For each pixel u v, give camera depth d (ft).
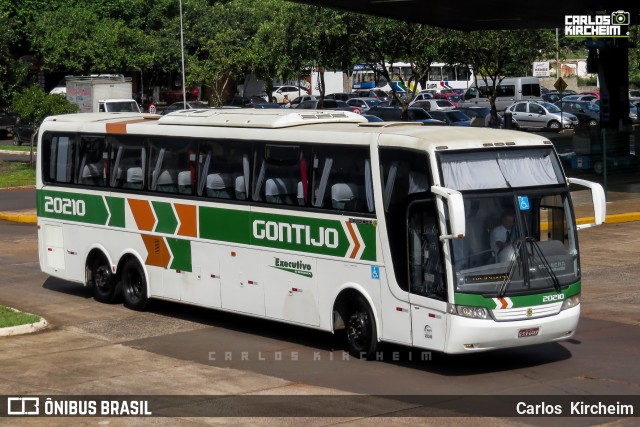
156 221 54.44
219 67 217.56
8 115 201.36
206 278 51.78
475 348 40.04
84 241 59.47
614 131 106.73
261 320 54.49
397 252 42.22
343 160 44.91
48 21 233.96
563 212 42.45
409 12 117.70
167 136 53.98
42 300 60.08
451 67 182.39
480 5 111.75
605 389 38.52
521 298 40.50
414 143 41.63
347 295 45.11
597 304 55.36
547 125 191.31
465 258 40.04
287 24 170.40
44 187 62.08
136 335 50.29
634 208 92.43
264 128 48.93
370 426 33.76
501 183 41.42
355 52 169.99
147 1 251.39
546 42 188.14
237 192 49.83
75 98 189.47
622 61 128.67
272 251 48.11
